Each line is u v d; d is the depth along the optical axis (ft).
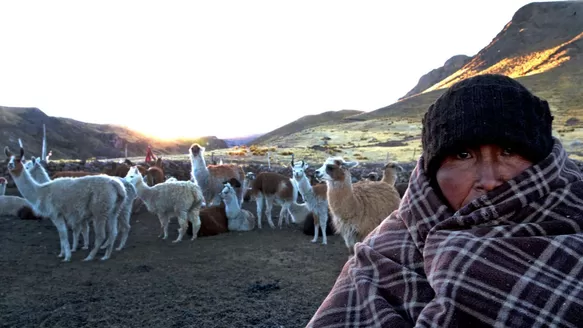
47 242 30.40
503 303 2.58
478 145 3.09
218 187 42.14
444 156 3.30
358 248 3.88
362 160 105.50
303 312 17.65
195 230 32.35
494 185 3.03
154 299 19.20
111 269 23.98
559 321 2.46
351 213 20.79
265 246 29.81
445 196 3.34
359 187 22.11
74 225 26.16
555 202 2.88
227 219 35.78
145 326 16.26
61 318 16.99
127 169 49.24
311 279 22.15
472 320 2.67
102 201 25.64
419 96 370.94
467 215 3.01
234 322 16.60
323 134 216.33
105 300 19.04
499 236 2.83
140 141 390.83
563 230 2.78
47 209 25.72
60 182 25.94
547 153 3.14
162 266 24.62
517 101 3.07
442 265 2.89
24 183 25.34
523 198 2.88
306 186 30.66
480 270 2.71
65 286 20.97
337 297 3.68
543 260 2.66
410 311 3.15
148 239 32.24
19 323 16.52
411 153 120.47
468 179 3.14
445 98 3.38
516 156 3.08
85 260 25.79
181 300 19.06
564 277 2.59
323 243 30.48
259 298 19.33
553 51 404.98
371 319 3.28
